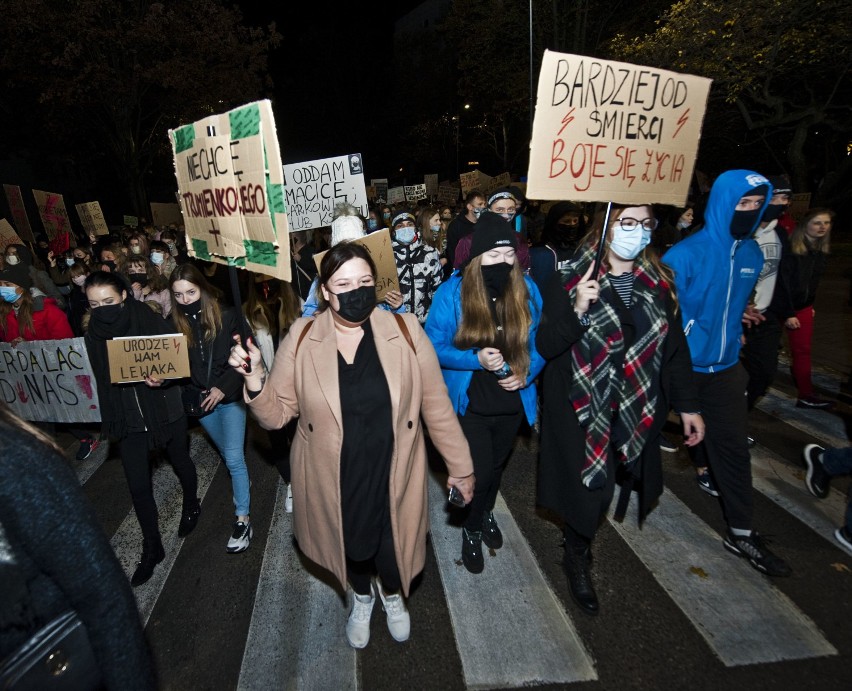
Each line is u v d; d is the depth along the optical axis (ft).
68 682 3.41
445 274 21.04
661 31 38.93
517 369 8.77
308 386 6.95
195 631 9.04
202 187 6.57
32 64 58.80
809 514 11.07
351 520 7.16
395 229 16.26
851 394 16.76
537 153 6.61
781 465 12.92
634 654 8.09
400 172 152.35
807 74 44.65
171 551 11.14
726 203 8.69
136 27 59.41
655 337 7.84
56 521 3.22
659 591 9.25
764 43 38.60
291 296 13.02
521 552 10.51
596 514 8.28
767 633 8.29
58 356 12.37
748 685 7.50
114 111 66.18
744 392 9.53
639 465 8.55
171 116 70.38
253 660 8.39
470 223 19.79
